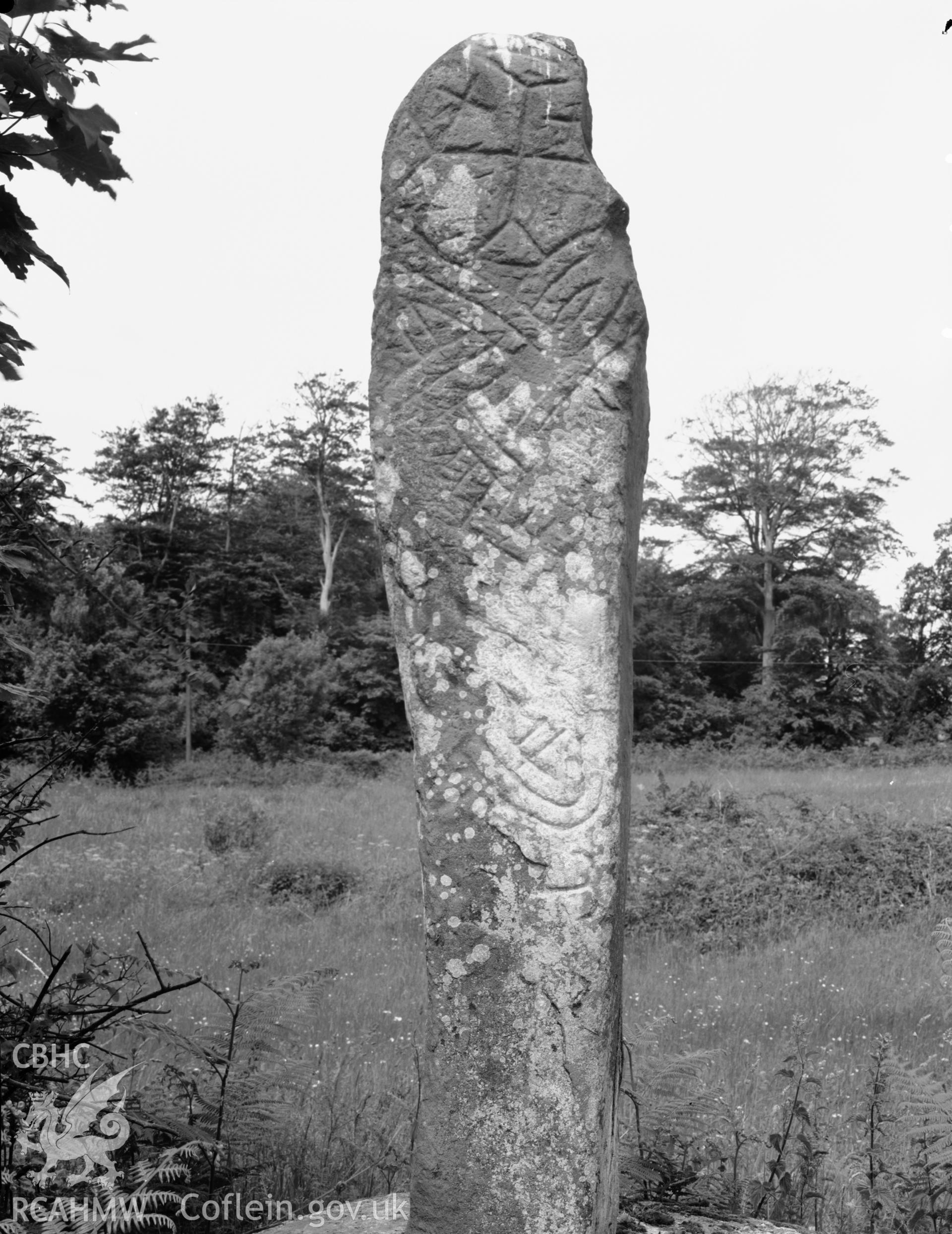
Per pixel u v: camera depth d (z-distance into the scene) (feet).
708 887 44.70
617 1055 11.89
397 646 11.94
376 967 34.32
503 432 11.76
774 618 157.89
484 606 11.71
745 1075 23.11
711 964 37.01
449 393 11.87
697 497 161.68
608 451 11.64
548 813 11.49
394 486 11.94
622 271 11.78
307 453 186.50
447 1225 11.41
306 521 189.57
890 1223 14.24
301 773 104.12
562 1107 11.32
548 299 11.78
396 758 121.60
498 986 11.44
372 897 46.24
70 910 41.34
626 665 12.03
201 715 128.16
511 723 11.60
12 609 12.35
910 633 175.83
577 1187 11.27
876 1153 15.03
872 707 151.43
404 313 12.04
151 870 49.14
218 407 179.52
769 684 152.56
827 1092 21.44
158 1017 25.22
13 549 11.68
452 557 11.79
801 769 118.52
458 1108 11.46
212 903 44.34
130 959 14.74
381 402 12.04
